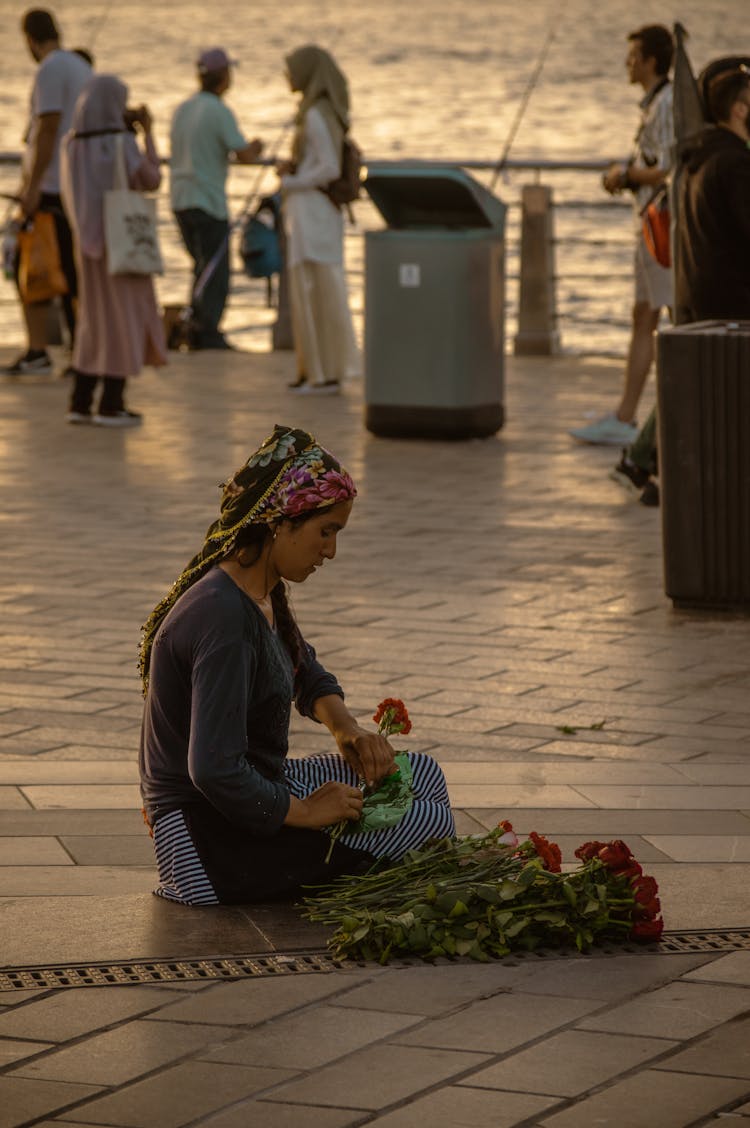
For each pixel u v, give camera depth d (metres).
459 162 21.66
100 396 17.81
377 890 5.82
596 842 5.85
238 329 23.70
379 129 56.38
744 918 5.86
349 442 16.02
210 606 5.61
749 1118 4.46
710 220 11.62
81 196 16.44
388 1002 5.15
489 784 7.47
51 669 9.23
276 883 5.89
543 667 9.40
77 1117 4.44
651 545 12.23
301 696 6.19
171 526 12.72
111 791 7.27
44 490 13.97
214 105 21.31
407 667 9.35
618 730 8.38
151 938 5.60
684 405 10.36
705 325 10.74
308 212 18.08
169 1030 4.94
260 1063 4.75
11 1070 4.69
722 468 10.36
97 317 16.62
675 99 11.95
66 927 5.68
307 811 5.79
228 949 5.52
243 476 5.68
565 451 15.60
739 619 10.45
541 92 74.75
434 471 14.74
